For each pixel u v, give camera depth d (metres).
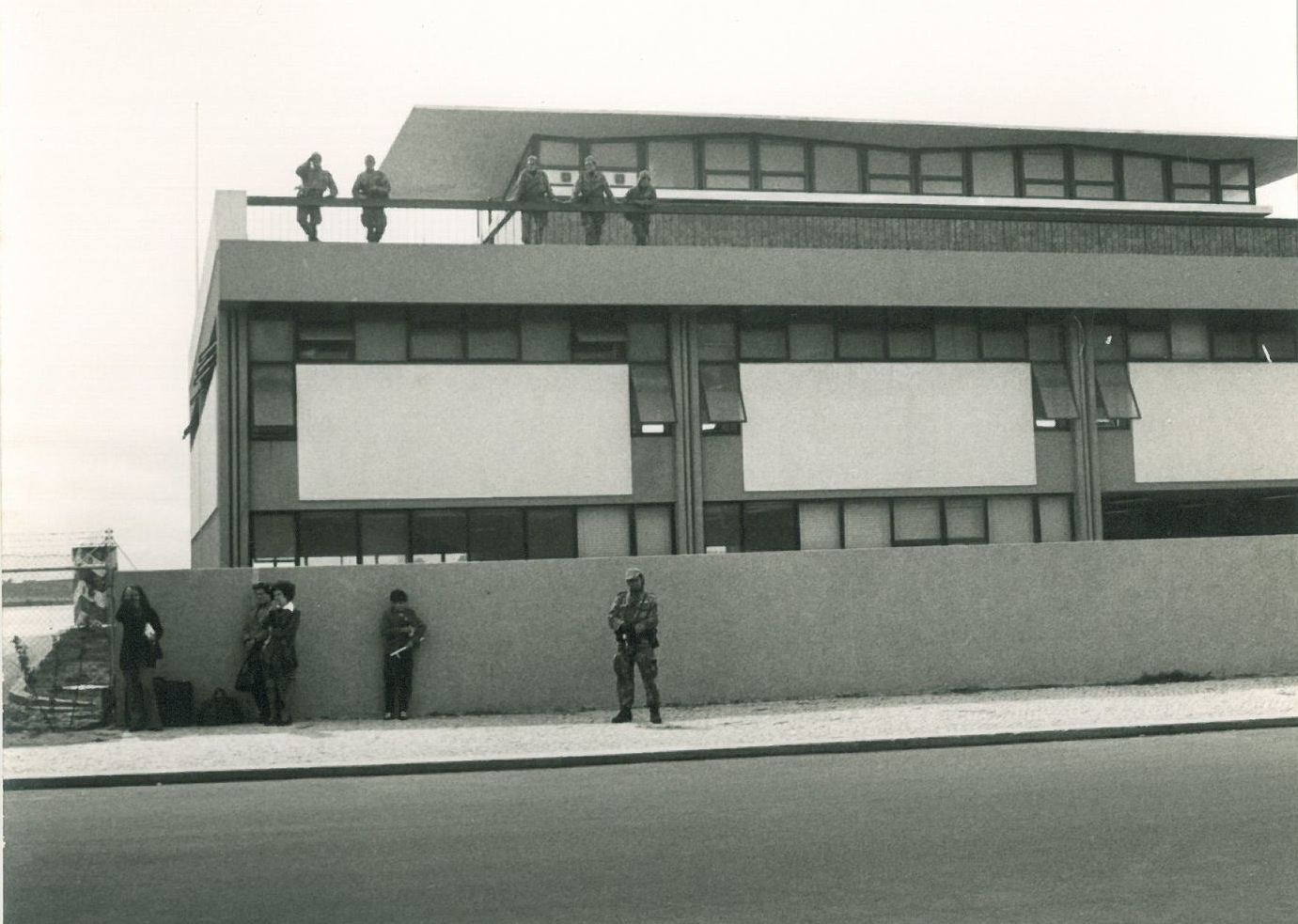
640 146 29.11
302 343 23.30
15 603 20.56
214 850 9.95
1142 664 22.05
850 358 25.34
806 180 29.69
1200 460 26.86
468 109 27.36
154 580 19.00
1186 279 26.22
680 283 24.06
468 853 9.63
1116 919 7.50
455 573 19.84
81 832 10.84
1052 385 26.00
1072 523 26.19
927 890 8.20
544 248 23.62
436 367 23.67
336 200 23.50
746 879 8.58
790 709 19.44
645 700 20.39
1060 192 30.86
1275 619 22.62
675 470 24.42
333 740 16.75
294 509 23.12
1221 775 12.64
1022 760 14.23
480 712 19.75
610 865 9.09
